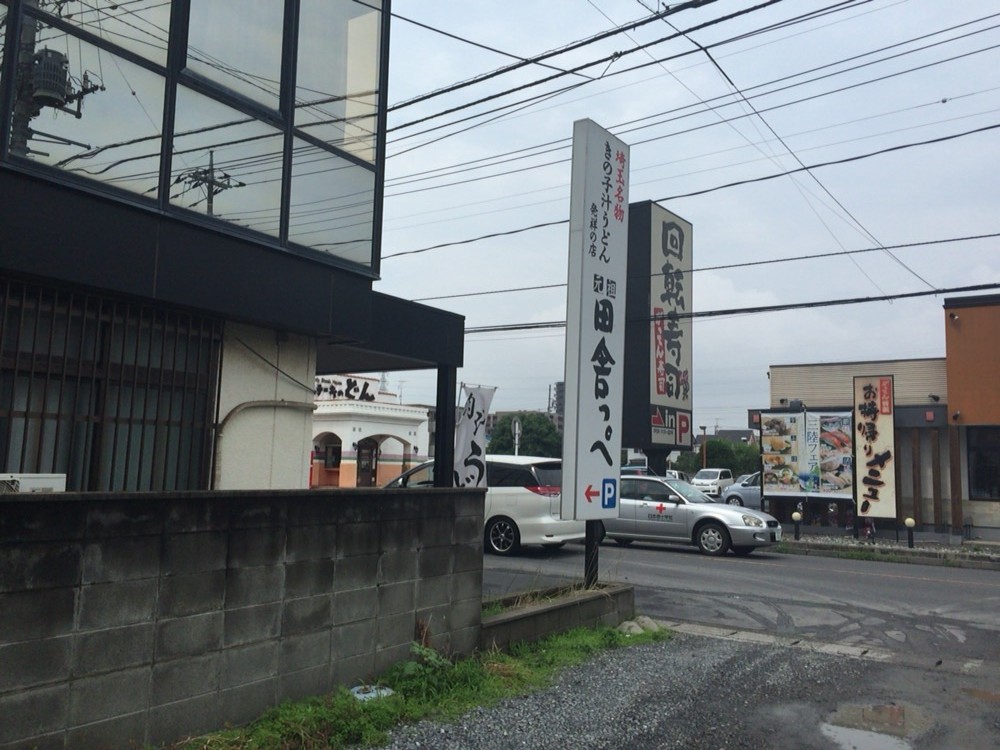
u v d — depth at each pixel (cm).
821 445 2103
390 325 816
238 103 632
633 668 675
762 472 2152
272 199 657
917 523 2145
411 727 500
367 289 750
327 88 714
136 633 400
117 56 554
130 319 580
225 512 446
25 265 492
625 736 516
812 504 2156
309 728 452
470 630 630
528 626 700
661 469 2778
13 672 352
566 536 1379
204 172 604
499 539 1391
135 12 567
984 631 914
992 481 2098
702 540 1584
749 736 530
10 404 514
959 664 754
